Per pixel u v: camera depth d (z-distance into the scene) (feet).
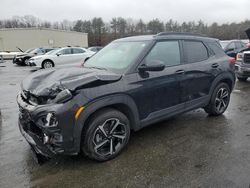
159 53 12.53
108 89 10.27
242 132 13.74
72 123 9.45
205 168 10.19
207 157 11.05
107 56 13.51
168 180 9.49
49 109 9.29
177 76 12.92
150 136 13.29
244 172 9.84
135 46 12.67
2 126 15.44
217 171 9.96
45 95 9.69
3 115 17.74
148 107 11.96
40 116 9.47
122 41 14.26
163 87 12.31
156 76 12.00
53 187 9.25
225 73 15.74
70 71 11.76
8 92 26.48
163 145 12.26
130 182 9.43
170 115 13.07
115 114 10.71
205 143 12.41
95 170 10.23
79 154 11.39
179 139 12.91
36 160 10.84
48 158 11.09
